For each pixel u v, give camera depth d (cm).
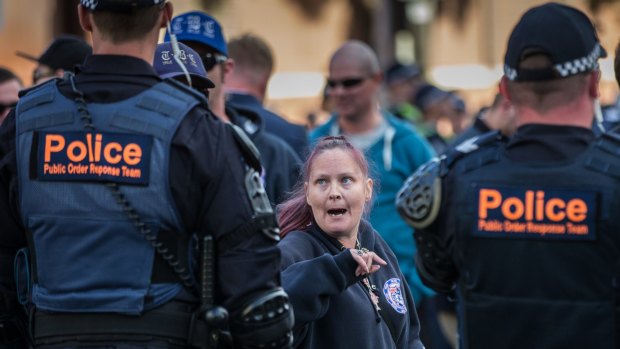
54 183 863
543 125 1053
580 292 1016
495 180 1053
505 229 1040
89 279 854
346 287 973
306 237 1040
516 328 1035
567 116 1054
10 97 1806
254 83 1745
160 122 860
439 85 7194
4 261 911
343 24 6562
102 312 852
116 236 855
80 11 909
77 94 875
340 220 1035
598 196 1014
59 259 864
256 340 865
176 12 5847
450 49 7381
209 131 870
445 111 3625
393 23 6938
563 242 1020
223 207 862
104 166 855
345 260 966
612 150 1030
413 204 1094
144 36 892
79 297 852
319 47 6475
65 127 869
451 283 1135
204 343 866
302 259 1016
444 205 1082
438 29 7356
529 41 1046
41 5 4534
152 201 852
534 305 1028
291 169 1502
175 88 884
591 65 1050
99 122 864
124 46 889
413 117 3241
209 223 866
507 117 1853
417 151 1888
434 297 2056
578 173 1027
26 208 877
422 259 1126
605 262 1012
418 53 7338
